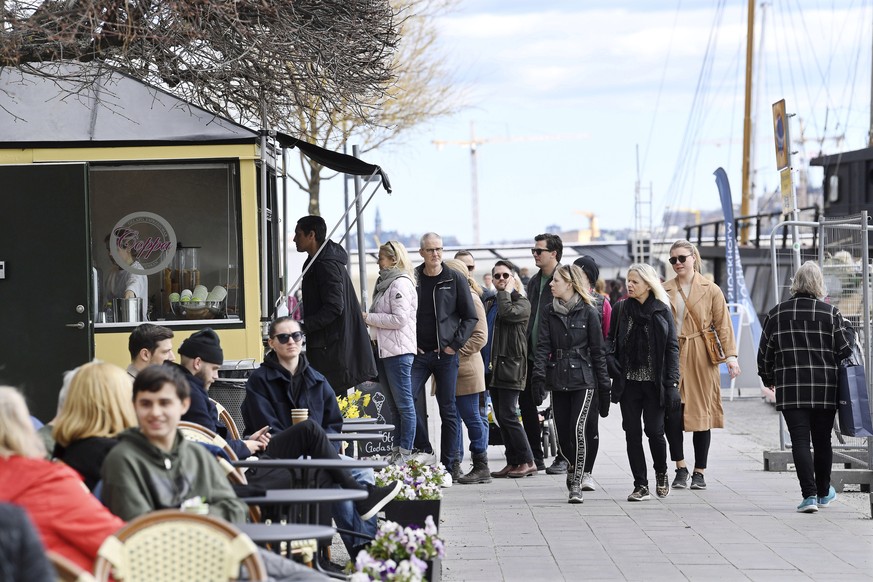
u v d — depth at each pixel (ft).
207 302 64.69
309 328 63.10
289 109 63.26
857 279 65.77
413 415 66.39
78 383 31.58
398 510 44.70
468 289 67.46
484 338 69.15
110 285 64.59
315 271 63.57
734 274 121.08
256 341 64.23
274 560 29.78
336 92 55.98
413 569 34.19
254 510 34.58
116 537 24.18
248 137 62.59
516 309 69.41
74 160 62.49
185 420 42.19
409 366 65.98
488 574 44.39
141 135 62.59
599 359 60.49
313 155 64.03
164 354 43.34
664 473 62.39
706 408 65.10
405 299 65.67
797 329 56.85
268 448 40.91
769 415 108.37
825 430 57.77
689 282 65.82
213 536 24.57
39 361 58.80
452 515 57.52
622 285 178.09
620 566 45.62
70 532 26.40
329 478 40.65
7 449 26.61
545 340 61.00
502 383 69.97
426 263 67.41
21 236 59.06
